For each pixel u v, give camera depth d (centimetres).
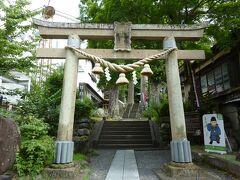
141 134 1141
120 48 614
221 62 1097
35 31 791
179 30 629
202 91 1348
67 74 589
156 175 553
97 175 558
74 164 556
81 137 922
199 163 670
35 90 1028
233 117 938
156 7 898
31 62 796
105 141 1062
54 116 823
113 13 835
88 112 1040
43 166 525
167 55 614
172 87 589
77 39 618
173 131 569
